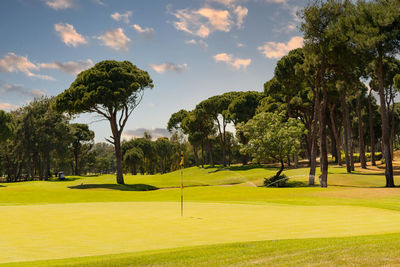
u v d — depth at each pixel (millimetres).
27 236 9430
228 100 71312
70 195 30859
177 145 112375
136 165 111750
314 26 34375
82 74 48062
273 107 57844
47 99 75250
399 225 10609
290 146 39781
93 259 6785
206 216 12984
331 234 9242
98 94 44156
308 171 46062
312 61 35719
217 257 6645
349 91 43688
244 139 68375
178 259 6586
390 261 5922
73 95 46312
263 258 6473
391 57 32375
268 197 25172
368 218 12195
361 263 5875
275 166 64438
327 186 35312
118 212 14219
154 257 6781
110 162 166500
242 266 6012
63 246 8258
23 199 28516
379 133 71750
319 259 6219
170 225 11102
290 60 44062
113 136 50781
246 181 48406
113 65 48125
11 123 62906
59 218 12609
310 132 60688
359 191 25875
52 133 73062
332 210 14625
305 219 12086
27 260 6875
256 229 10273
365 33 29656
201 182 53938
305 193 26328
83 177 83688
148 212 14227
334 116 57281
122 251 7707
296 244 7605
